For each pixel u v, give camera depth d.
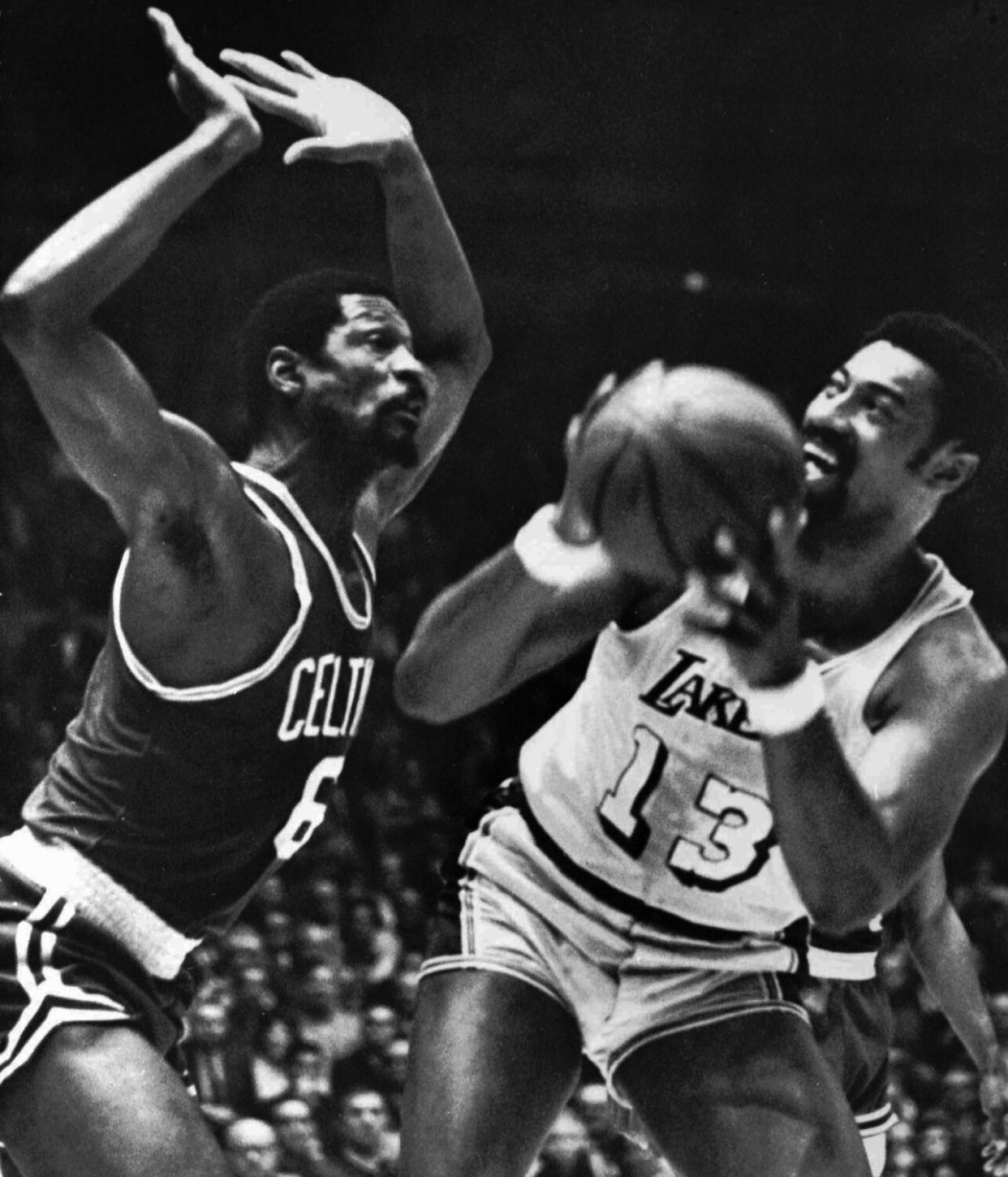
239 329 16.59
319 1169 8.42
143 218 3.69
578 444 3.80
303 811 4.08
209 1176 3.69
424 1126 3.97
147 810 3.92
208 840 3.96
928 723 3.94
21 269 3.62
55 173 16.44
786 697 3.53
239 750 3.91
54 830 3.97
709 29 17.14
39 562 15.01
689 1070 4.10
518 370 17.77
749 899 4.18
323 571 3.99
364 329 4.20
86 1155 3.71
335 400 4.16
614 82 17.30
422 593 16.80
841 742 4.01
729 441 3.57
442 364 4.59
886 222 17.52
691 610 3.73
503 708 14.61
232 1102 9.01
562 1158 8.74
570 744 4.29
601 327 17.78
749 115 17.44
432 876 13.68
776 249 17.70
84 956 3.90
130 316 16.47
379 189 16.84
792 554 3.57
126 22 16.38
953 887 14.48
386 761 14.43
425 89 17.14
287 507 4.01
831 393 4.16
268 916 10.72
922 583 4.09
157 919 3.97
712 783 4.11
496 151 17.42
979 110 17.19
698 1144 4.04
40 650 13.98
